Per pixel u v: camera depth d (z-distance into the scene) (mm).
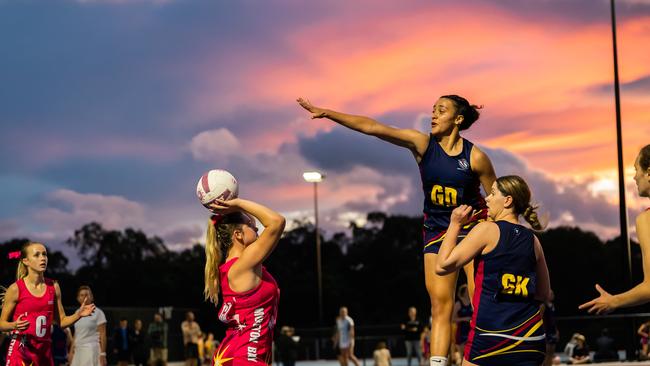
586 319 23422
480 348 5262
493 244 5273
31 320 8648
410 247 81375
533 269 5316
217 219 5695
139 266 74875
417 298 75250
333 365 31234
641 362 19844
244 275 5441
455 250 5223
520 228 5348
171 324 29781
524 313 5242
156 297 72125
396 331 32406
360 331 32562
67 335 15445
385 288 77062
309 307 70062
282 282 70938
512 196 5469
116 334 22172
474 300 5371
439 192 6891
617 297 4629
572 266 70625
